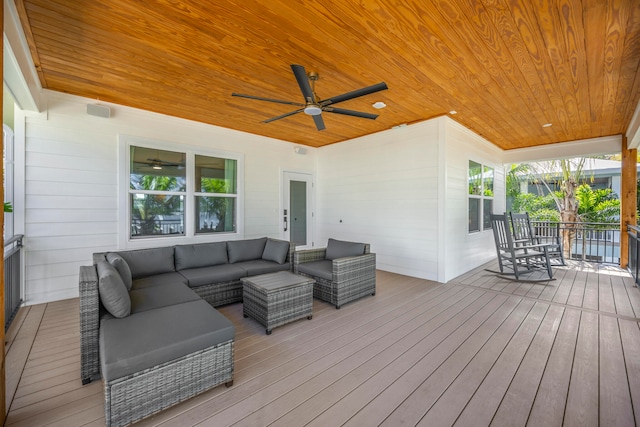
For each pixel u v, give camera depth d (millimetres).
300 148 6359
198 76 3230
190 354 1775
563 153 6160
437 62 2871
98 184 3930
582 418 1651
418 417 1670
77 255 3783
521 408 1739
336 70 3061
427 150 4742
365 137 5777
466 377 2061
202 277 3322
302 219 6578
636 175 5301
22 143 3412
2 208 1593
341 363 2248
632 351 2396
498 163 6762
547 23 2254
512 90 3500
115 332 1830
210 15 2211
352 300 3627
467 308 3428
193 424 1616
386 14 2182
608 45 2518
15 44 2264
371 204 5680
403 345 2533
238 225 5406
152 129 4371
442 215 4559
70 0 2033
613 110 4145
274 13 2191
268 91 3643
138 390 1588
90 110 3723
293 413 1704
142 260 3357
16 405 1748
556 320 3055
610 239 7086
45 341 2574
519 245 5414
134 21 2283
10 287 2951
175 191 4633
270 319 2764
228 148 5258
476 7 2094
